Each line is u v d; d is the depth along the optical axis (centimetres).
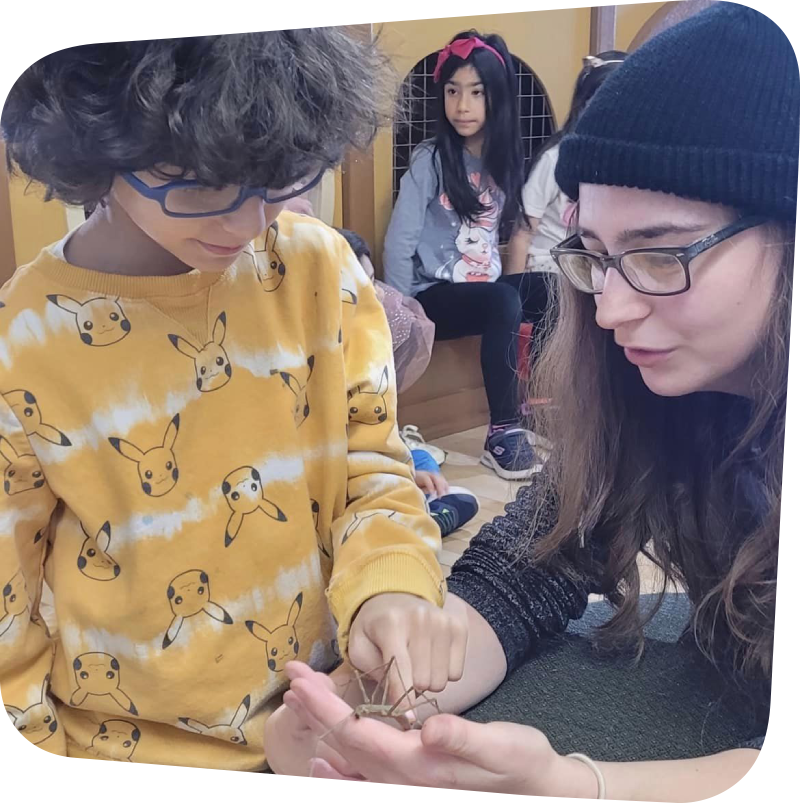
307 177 64
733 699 74
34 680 76
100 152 60
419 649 69
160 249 72
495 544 84
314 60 58
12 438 70
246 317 76
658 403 74
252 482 76
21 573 73
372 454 82
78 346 71
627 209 68
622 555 79
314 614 81
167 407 73
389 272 81
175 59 56
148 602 74
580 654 81
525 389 80
